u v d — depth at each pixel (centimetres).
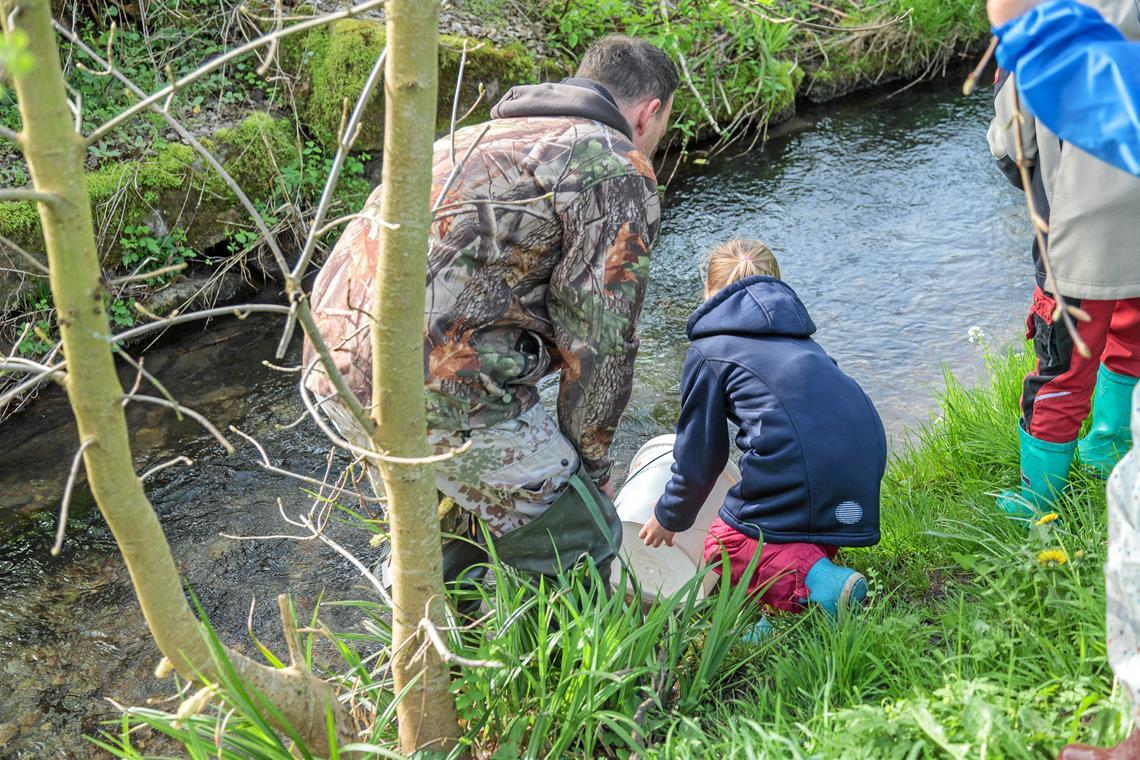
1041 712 197
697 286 511
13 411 416
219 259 489
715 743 205
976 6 769
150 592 169
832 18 743
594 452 244
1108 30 151
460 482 232
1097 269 242
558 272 222
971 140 658
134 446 398
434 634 177
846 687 222
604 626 232
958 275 502
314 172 517
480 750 220
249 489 373
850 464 249
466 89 538
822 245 542
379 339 171
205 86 532
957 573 272
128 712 209
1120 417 283
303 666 197
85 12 552
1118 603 167
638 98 238
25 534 350
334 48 523
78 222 138
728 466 307
